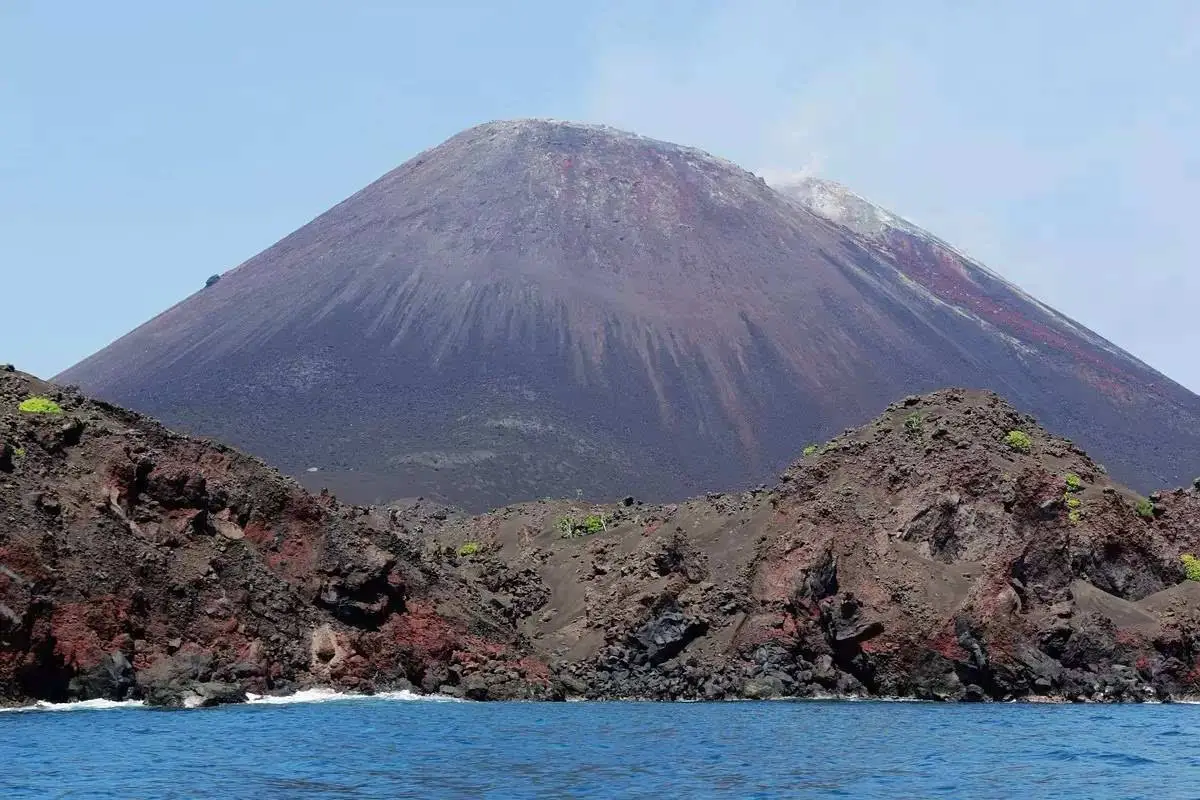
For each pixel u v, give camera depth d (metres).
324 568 102.31
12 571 82.38
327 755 63.78
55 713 77.19
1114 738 76.62
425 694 102.00
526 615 125.50
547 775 59.81
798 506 123.69
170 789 53.75
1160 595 120.75
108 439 95.94
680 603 117.19
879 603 113.44
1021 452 129.50
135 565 90.12
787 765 64.00
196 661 88.88
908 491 124.19
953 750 70.12
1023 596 116.75
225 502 101.75
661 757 66.12
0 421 92.12
